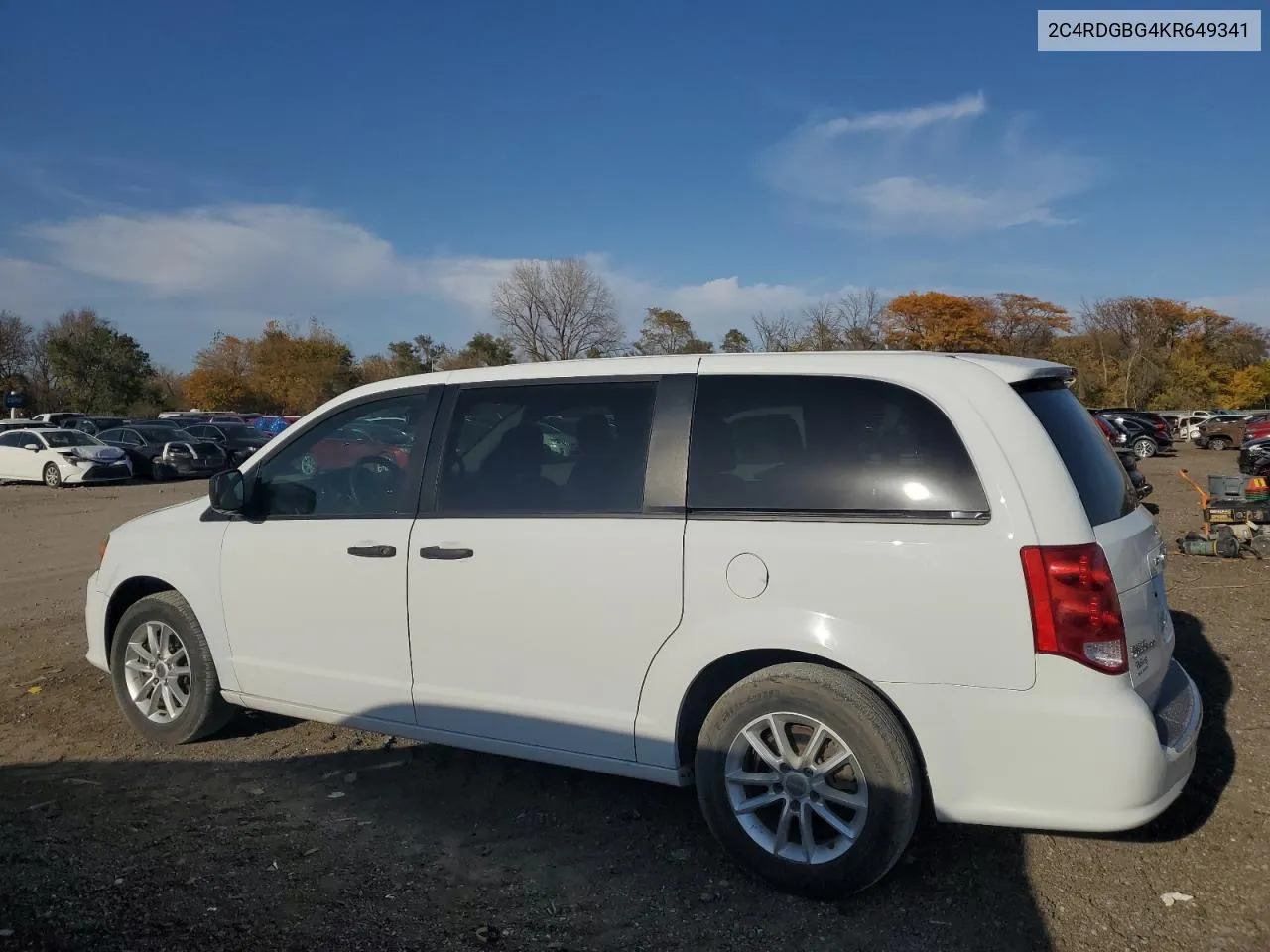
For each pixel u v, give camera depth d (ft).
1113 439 97.91
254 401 210.18
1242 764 13.48
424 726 12.75
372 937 9.80
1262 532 30.50
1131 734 9.26
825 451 10.63
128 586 16.05
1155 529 11.45
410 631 12.69
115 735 15.96
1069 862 11.04
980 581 9.55
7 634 23.22
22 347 185.57
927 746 9.78
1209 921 9.78
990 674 9.52
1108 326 235.81
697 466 11.15
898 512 10.07
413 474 13.02
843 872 10.11
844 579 10.05
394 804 13.08
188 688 15.25
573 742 11.64
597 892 10.69
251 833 12.22
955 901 10.31
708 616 10.68
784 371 11.19
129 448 82.69
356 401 14.02
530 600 11.74
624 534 11.21
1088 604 9.38
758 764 10.75
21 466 77.51
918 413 10.34
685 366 11.76
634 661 11.16
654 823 12.39
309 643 13.67
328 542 13.39
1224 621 21.48
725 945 9.60
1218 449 122.11
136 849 11.78
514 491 12.22
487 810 12.86
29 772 14.43
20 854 11.64
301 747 15.31
